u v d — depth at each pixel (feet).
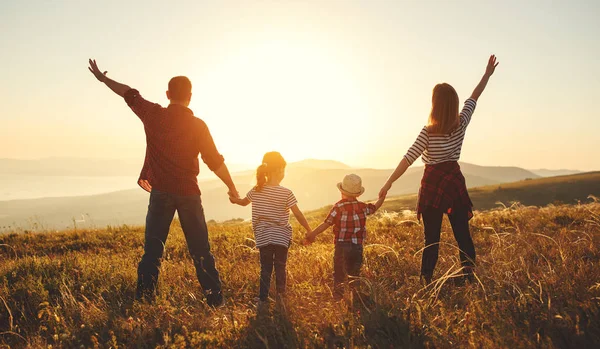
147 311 14.88
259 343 11.42
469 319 11.78
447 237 27.27
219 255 28.19
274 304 14.30
